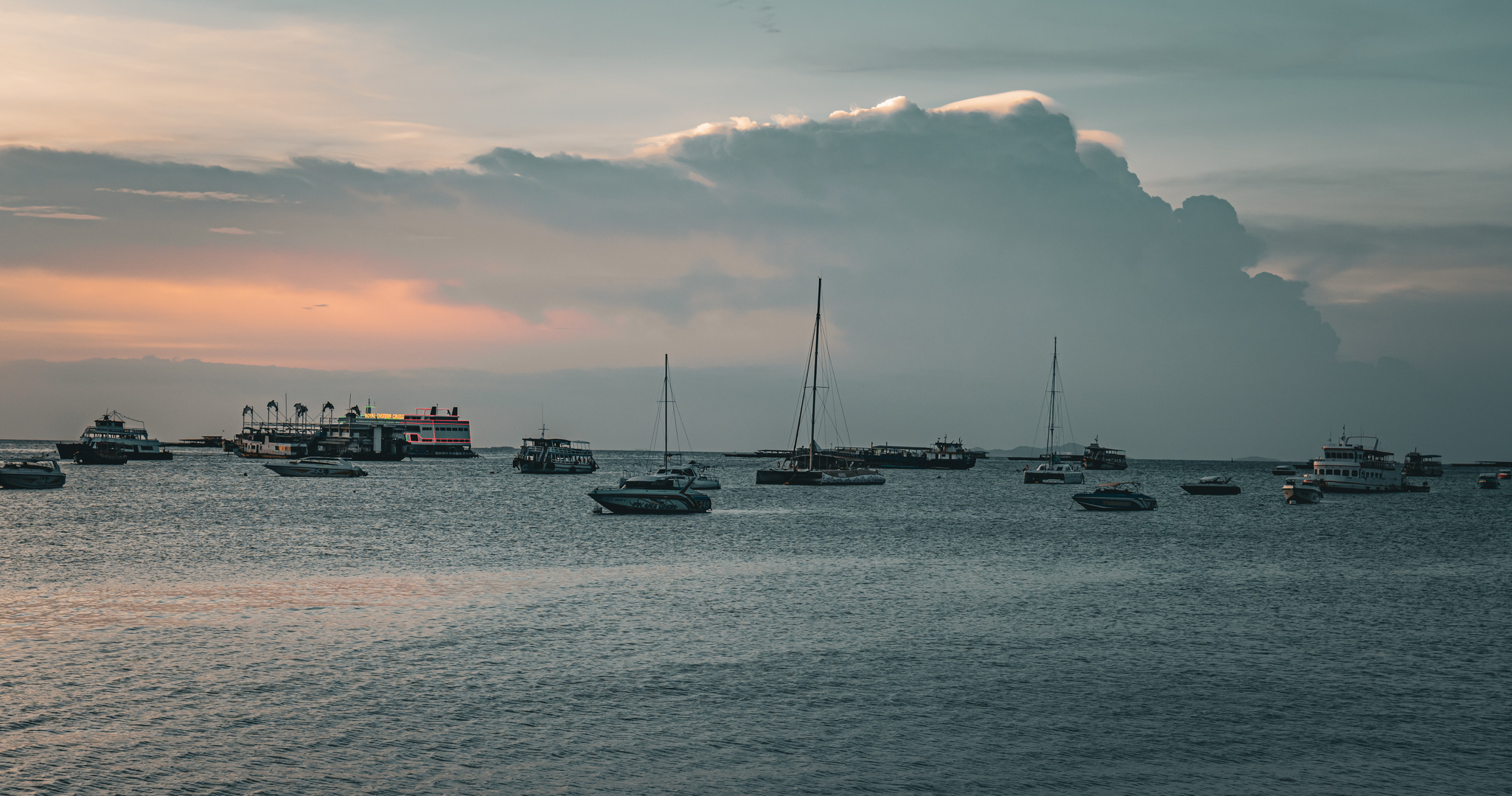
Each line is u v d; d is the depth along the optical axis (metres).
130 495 140.88
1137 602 54.47
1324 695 35.22
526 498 150.00
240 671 36.94
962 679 36.97
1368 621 49.38
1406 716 32.81
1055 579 64.00
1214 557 78.25
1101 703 34.00
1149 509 137.75
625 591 56.62
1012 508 142.25
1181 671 38.47
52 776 26.39
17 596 53.16
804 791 26.27
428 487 182.50
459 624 46.09
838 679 36.78
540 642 42.41
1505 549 86.62
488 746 29.25
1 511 109.88
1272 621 49.12
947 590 58.03
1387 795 26.42
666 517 115.81
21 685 34.69
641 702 33.66
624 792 26.09
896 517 121.38
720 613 49.59
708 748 29.30
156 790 25.64
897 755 28.92
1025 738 30.45
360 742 29.41
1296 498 154.00
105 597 52.91
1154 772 27.84
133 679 35.59
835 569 67.75
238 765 27.45
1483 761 28.88
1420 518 126.31
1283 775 27.72
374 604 51.34
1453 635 45.69
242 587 56.78
